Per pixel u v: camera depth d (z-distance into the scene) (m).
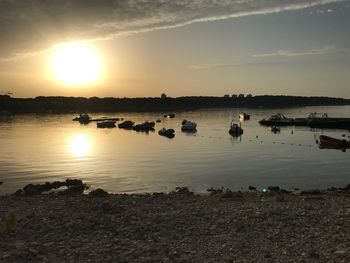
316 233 15.84
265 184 38.66
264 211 19.36
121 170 48.19
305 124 126.44
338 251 13.41
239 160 58.22
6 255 13.50
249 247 14.36
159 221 17.80
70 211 19.64
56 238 15.45
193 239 15.36
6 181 40.56
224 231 16.38
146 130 121.12
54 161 57.03
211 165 53.03
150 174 44.94
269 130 114.25
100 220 17.81
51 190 33.03
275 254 13.55
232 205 21.27
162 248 14.27
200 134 105.38
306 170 48.78
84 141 89.94
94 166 51.94
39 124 154.00
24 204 22.19
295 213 18.98
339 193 27.03
